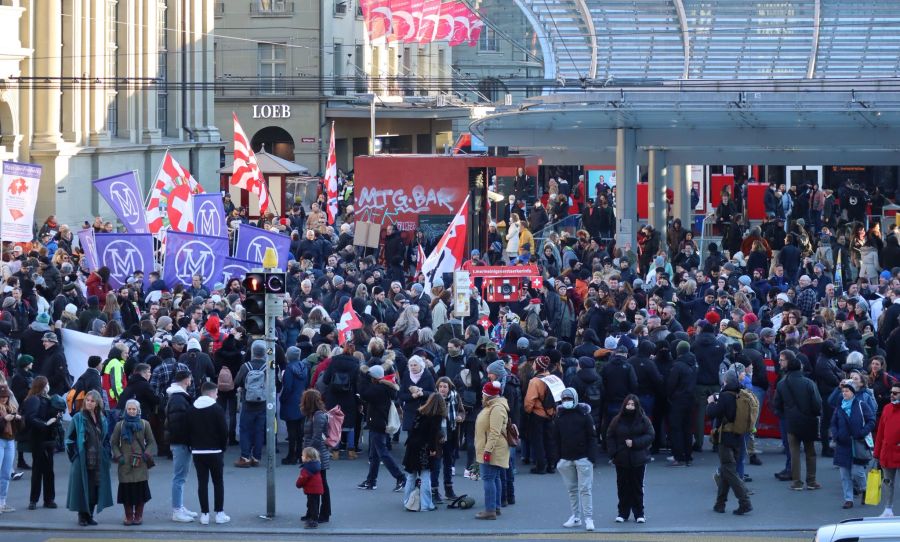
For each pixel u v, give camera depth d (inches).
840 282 3582.7
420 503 2047.2
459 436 2295.8
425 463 2027.6
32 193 3373.5
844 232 4242.1
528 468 2325.3
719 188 5472.4
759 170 6225.4
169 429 1990.7
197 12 6525.6
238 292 2994.6
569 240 3919.8
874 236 3873.0
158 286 3056.1
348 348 2333.9
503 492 2076.8
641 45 4421.8
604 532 1924.2
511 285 2992.1
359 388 2155.5
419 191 4286.4
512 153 5177.2
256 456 2345.0
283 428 2652.6
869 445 2016.5
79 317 2711.6
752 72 4411.9
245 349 2450.8
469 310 2689.5
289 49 7810.0
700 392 2336.4
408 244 4256.9
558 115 3897.6
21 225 3361.2
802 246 4050.2
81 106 5295.3
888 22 4320.9
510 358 2278.5
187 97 6486.2
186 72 6446.9
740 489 2007.9
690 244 3722.9
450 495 2087.8
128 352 2357.3
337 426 2017.7
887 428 1915.6
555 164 4963.1
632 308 2758.4
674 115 3843.5
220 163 6953.7
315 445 1968.5
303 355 2454.5
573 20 4394.7
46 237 4015.8
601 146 4183.1
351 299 2751.0
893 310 2669.8
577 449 1935.3
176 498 1985.7
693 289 2938.0
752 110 3659.0
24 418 2038.6
